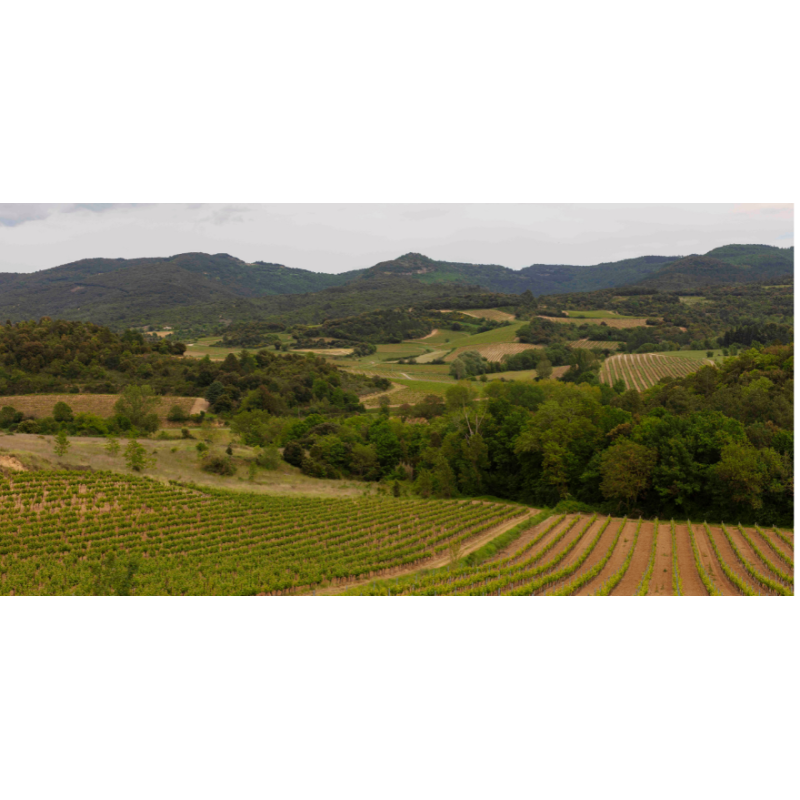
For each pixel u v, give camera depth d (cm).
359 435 8931
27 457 6191
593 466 5944
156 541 4550
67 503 5272
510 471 7138
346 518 5562
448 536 4953
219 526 5138
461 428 7812
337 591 3625
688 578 3694
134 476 6494
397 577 3888
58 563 3859
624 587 3569
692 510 5225
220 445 8550
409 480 8156
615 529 4975
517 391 9031
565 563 4125
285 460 8456
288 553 4400
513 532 5044
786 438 5147
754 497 4772
